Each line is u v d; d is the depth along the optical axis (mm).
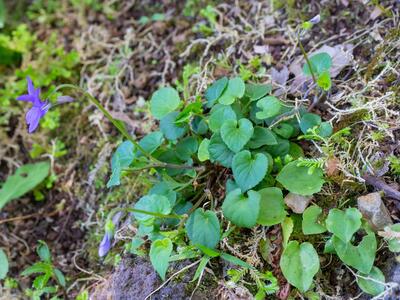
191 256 195
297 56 247
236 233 202
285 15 264
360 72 226
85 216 262
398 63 217
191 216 196
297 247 190
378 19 237
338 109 217
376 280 179
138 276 204
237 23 276
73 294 239
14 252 262
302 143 216
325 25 249
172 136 218
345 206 197
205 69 255
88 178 268
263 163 192
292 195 199
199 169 216
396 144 200
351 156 204
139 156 217
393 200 191
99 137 275
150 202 197
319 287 189
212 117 210
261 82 246
